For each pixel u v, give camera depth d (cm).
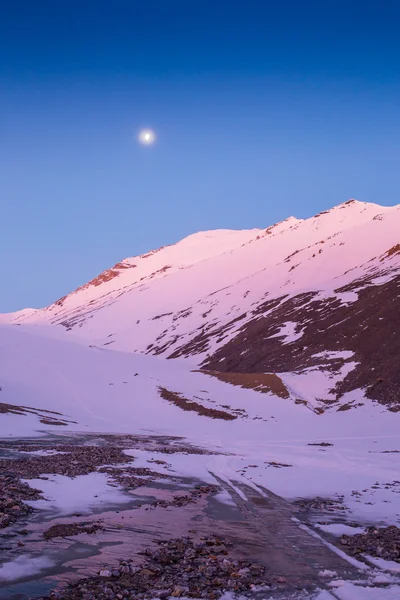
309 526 1595
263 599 955
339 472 3027
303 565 1179
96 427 5753
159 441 4744
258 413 6444
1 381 7388
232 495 2153
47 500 1739
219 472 2888
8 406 5912
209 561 1184
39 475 2177
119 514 1639
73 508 1673
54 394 7275
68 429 5309
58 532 1356
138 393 7431
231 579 1050
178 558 1194
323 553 1284
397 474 2973
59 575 1034
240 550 1297
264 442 5084
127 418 6456
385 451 4281
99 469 2548
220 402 6938
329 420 5975
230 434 5659
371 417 5850
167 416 6550
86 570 1072
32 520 1473
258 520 1669
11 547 1203
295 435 5478
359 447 4584
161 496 2019
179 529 1495
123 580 1026
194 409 6650
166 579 1048
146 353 16262
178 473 2752
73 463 2681
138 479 2384
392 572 1140
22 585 971
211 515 1719
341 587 1026
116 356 9512
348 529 1560
